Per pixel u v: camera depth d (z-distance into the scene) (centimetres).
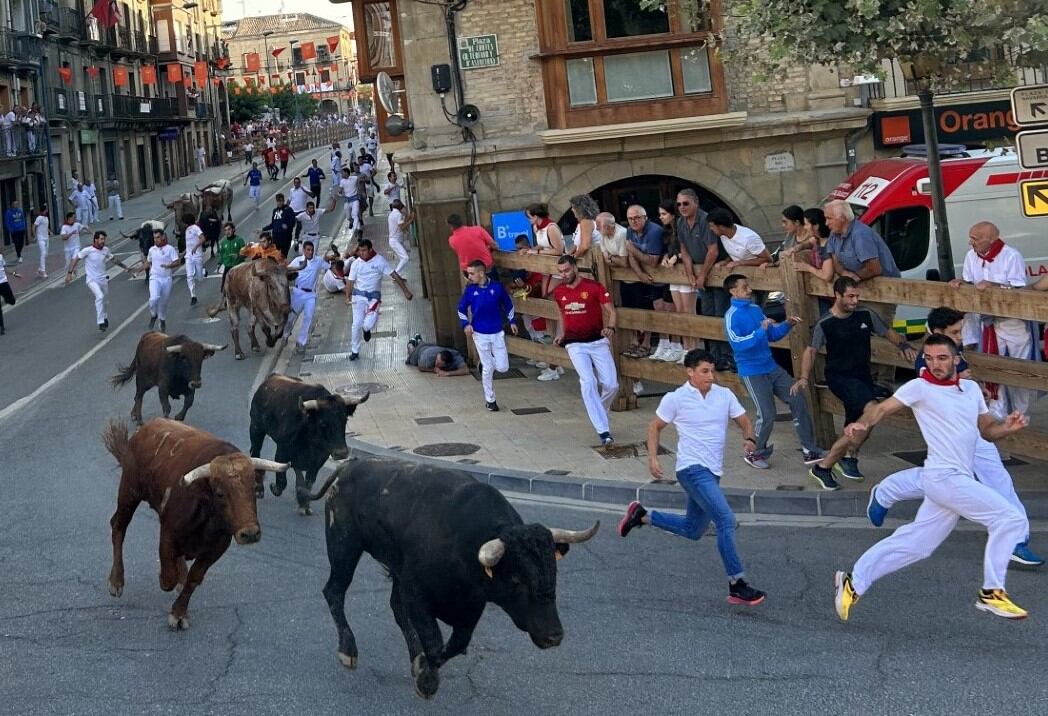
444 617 645
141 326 2316
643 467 1155
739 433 1266
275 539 988
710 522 941
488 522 616
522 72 1784
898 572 841
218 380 1748
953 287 985
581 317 1238
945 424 736
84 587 884
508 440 1292
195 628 793
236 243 2323
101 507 1103
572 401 1496
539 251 1584
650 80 1739
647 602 812
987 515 727
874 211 1512
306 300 1944
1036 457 978
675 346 1366
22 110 4306
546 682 689
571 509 1059
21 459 1315
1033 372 945
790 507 1016
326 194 5134
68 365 1942
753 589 797
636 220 1405
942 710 624
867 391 1027
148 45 6525
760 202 1795
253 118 9575
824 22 1139
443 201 1777
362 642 759
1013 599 777
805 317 1139
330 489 711
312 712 659
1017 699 631
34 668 734
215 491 732
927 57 1162
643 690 673
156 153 6500
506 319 1495
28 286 3067
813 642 727
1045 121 912
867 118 1767
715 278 1268
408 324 2142
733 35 1472
